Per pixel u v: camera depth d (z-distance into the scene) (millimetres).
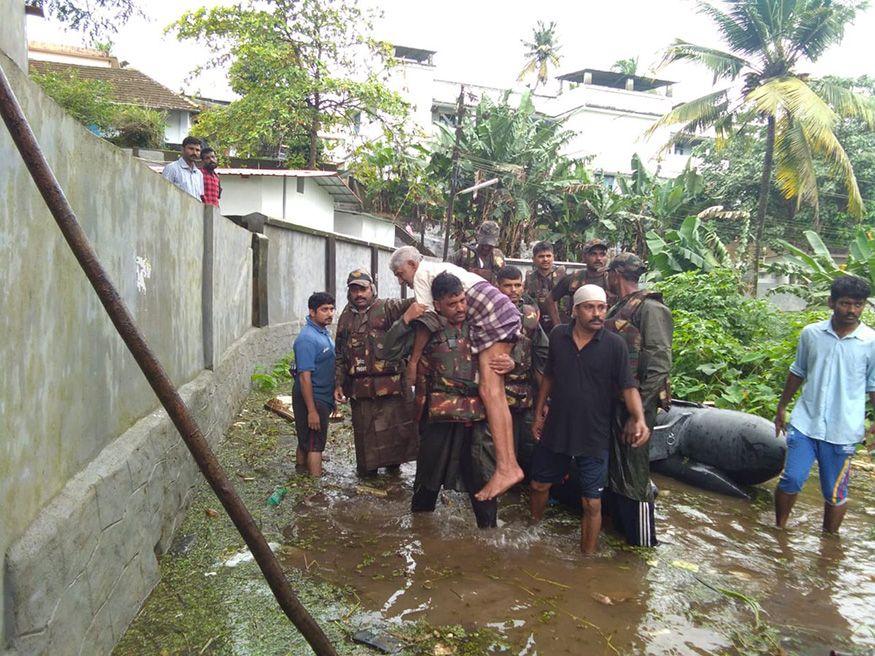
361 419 5215
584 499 3961
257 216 9242
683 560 3990
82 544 2455
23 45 2711
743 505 5090
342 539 4098
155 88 23766
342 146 21781
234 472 5250
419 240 26219
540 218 26484
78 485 2572
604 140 34750
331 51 18938
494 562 3846
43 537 2150
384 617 3188
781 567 3936
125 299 3412
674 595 3525
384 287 16906
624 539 4273
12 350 2061
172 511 3865
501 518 4566
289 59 18578
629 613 3318
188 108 22922
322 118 19156
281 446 6016
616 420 4121
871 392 4348
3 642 1934
